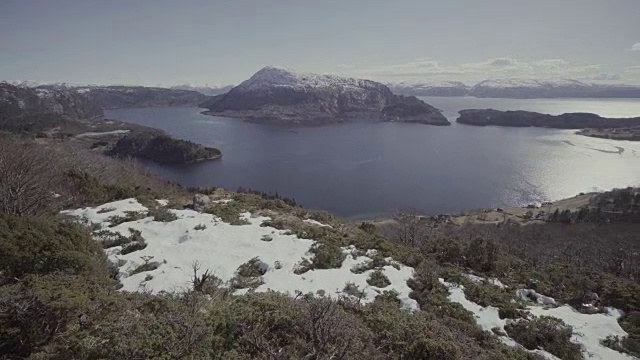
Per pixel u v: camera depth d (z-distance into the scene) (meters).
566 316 15.09
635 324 14.67
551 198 107.88
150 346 7.61
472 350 11.03
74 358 7.52
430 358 9.77
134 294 11.20
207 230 19.77
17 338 7.90
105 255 15.10
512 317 14.55
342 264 17.25
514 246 55.03
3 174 20.45
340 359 7.81
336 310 9.98
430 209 96.94
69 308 8.50
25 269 11.59
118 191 26.78
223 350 8.19
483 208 98.50
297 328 9.31
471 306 15.07
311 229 21.34
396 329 10.75
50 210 21.25
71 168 29.56
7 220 13.62
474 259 20.31
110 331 8.04
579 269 20.45
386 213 91.38
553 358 12.25
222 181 118.44
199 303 10.20
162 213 22.08
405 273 17.09
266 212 24.70
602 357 12.62
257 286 14.27
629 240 67.56
